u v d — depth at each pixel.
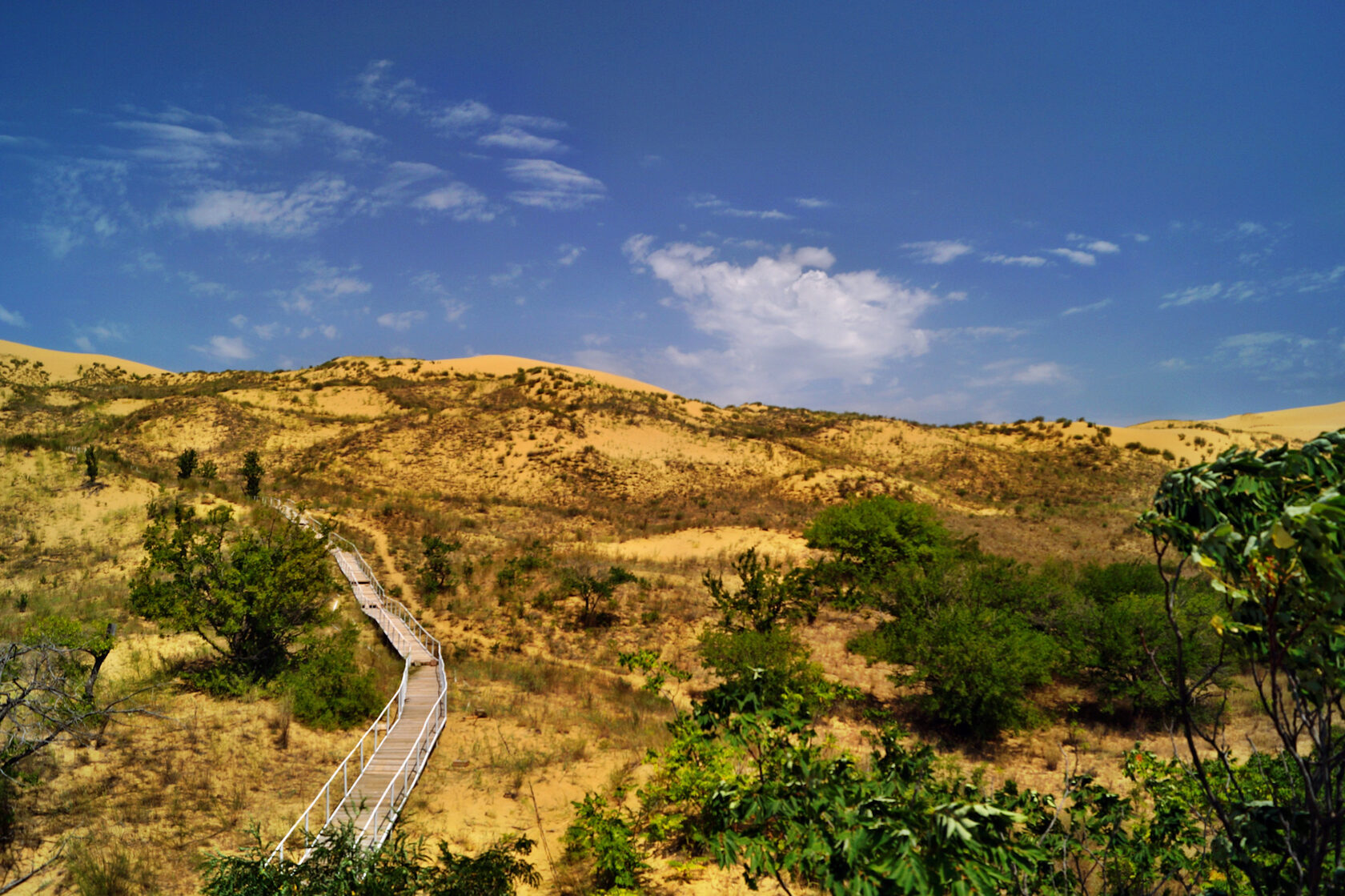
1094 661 19.39
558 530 44.66
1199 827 6.70
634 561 36.25
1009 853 4.11
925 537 30.16
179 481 37.78
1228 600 3.58
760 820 5.17
